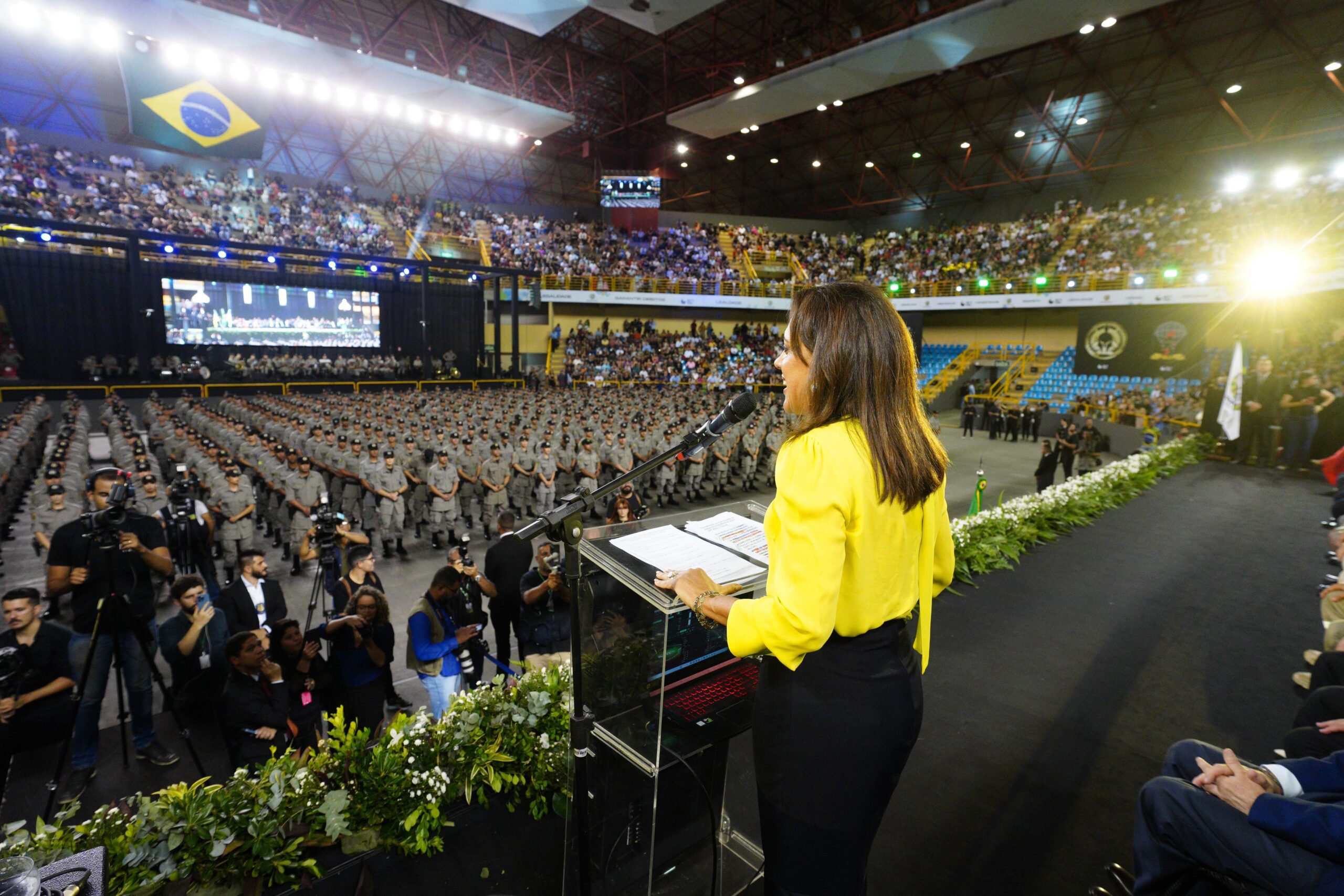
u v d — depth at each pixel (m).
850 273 35.91
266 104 26.08
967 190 33.41
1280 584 5.02
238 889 2.05
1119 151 27.83
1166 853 1.81
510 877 2.19
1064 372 28.50
